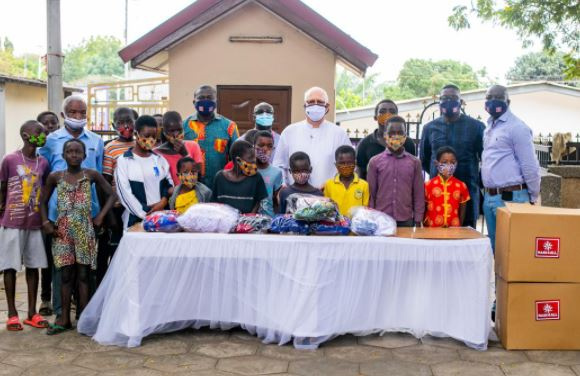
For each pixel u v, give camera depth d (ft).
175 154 17.03
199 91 18.25
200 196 16.31
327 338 14.56
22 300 17.99
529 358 13.87
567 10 36.45
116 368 13.19
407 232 15.33
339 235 14.83
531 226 14.15
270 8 28.45
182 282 14.76
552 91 68.59
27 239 15.69
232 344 14.60
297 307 14.44
